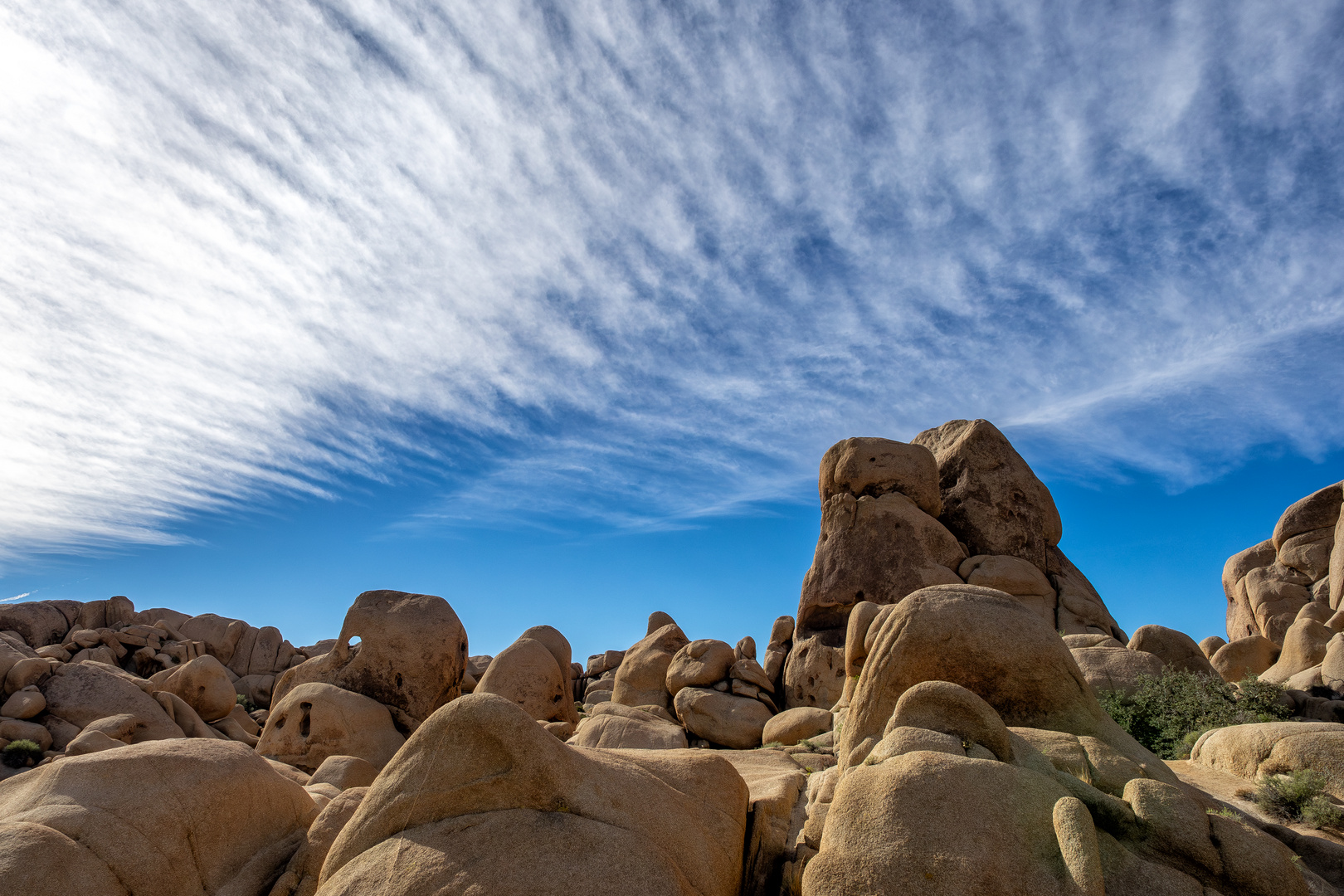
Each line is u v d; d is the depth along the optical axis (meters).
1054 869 5.35
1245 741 8.55
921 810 5.69
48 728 19.27
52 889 5.91
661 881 5.41
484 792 5.87
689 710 20.72
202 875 6.93
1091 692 8.62
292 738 17.66
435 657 20.53
